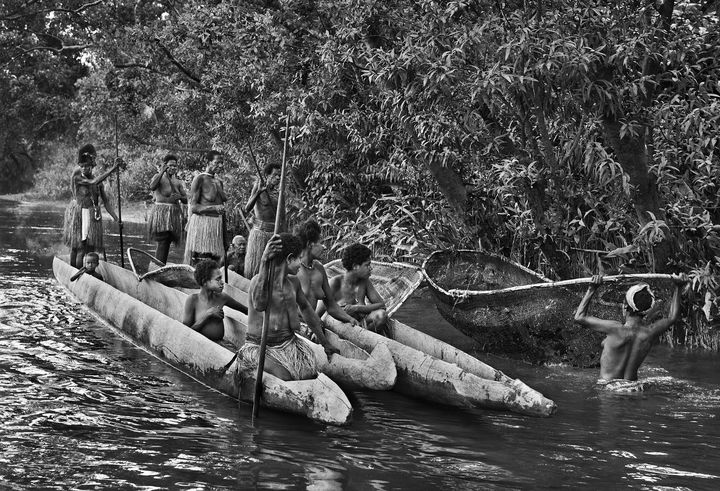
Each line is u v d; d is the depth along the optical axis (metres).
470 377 5.36
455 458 4.36
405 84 8.12
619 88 6.82
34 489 3.87
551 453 4.47
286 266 5.41
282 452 4.42
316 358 5.62
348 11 9.79
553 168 7.60
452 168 9.12
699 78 7.78
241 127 13.76
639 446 4.61
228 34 13.15
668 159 7.50
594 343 6.73
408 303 9.86
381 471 4.14
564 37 6.66
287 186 13.41
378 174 10.93
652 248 7.33
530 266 8.72
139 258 10.52
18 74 31.14
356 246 6.89
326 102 10.80
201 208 9.94
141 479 4.00
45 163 40.88
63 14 23.38
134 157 25.55
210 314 6.62
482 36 7.25
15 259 13.67
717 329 7.50
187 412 5.19
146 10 20.45
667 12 7.23
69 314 8.55
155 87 18.12
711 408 5.48
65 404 5.31
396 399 5.66
